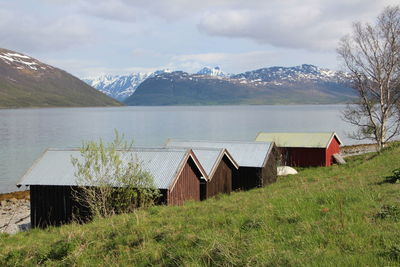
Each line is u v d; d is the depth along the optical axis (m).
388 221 11.73
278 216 13.80
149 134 119.31
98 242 14.13
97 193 23.97
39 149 83.31
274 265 9.24
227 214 15.69
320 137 58.00
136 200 23.59
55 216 26.95
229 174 36.53
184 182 27.95
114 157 23.67
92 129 139.50
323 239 10.64
